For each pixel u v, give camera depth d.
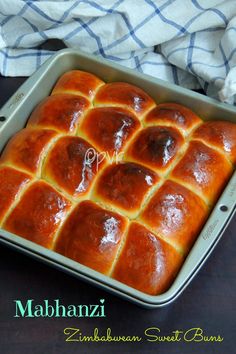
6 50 0.80
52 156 0.64
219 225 0.60
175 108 0.69
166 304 0.55
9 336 0.60
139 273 0.57
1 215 0.61
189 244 0.61
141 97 0.70
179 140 0.66
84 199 0.62
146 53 0.80
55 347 0.59
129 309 0.62
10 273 0.63
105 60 0.73
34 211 0.60
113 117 0.67
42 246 0.58
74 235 0.59
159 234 0.60
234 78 0.70
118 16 0.76
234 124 0.70
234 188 0.63
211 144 0.67
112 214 0.60
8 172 0.63
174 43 0.78
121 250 0.58
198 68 0.75
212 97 0.77
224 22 0.76
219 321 0.61
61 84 0.73
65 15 0.76
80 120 0.68
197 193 0.63
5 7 0.76
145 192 0.61
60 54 0.73
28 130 0.67
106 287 0.56
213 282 0.63
